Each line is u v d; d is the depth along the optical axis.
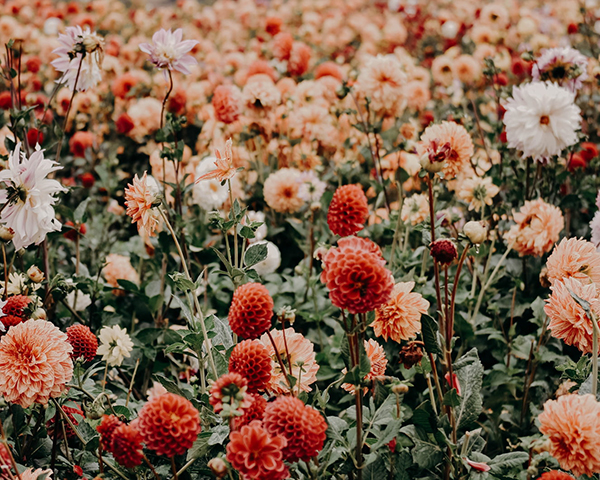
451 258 1.44
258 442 1.21
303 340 1.67
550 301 1.64
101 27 7.33
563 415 1.31
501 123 3.30
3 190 1.75
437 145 1.46
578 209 3.12
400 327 1.69
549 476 1.31
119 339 1.90
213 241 3.04
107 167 3.70
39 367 1.51
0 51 5.12
